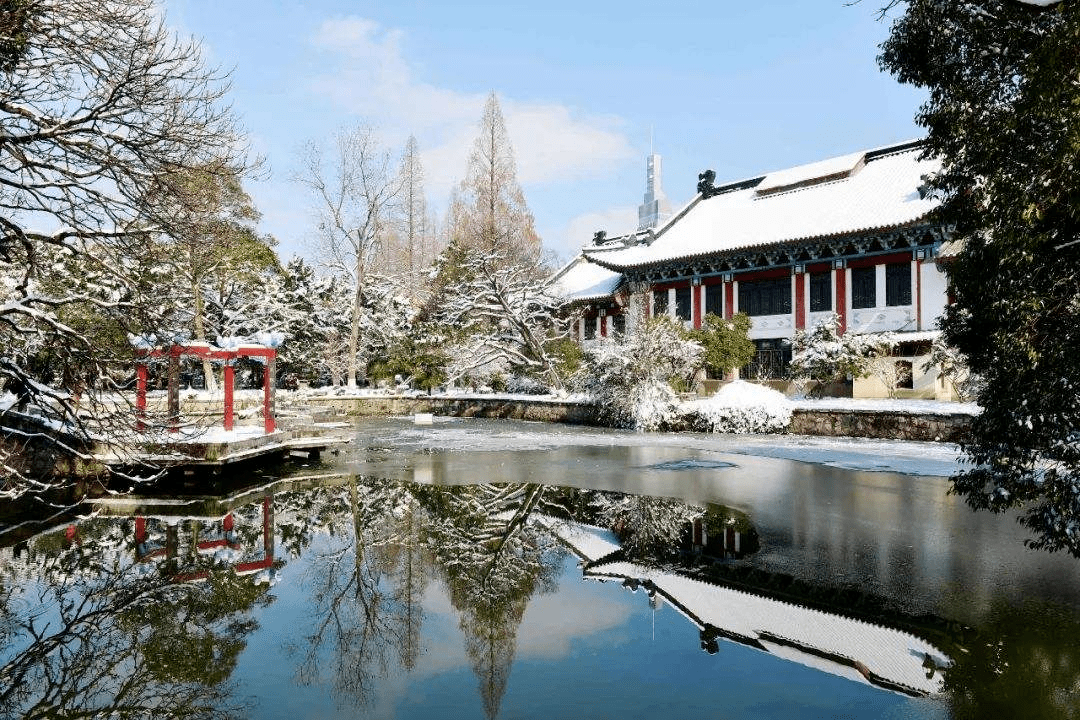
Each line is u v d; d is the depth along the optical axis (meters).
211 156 11.11
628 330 32.09
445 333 39.81
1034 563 8.74
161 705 5.36
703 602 7.58
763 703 5.21
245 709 5.24
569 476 16.25
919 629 6.66
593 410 31.36
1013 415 6.61
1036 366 6.15
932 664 5.87
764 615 7.13
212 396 33.81
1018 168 6.27
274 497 13.98
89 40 9.66
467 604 7.62
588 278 49.31
